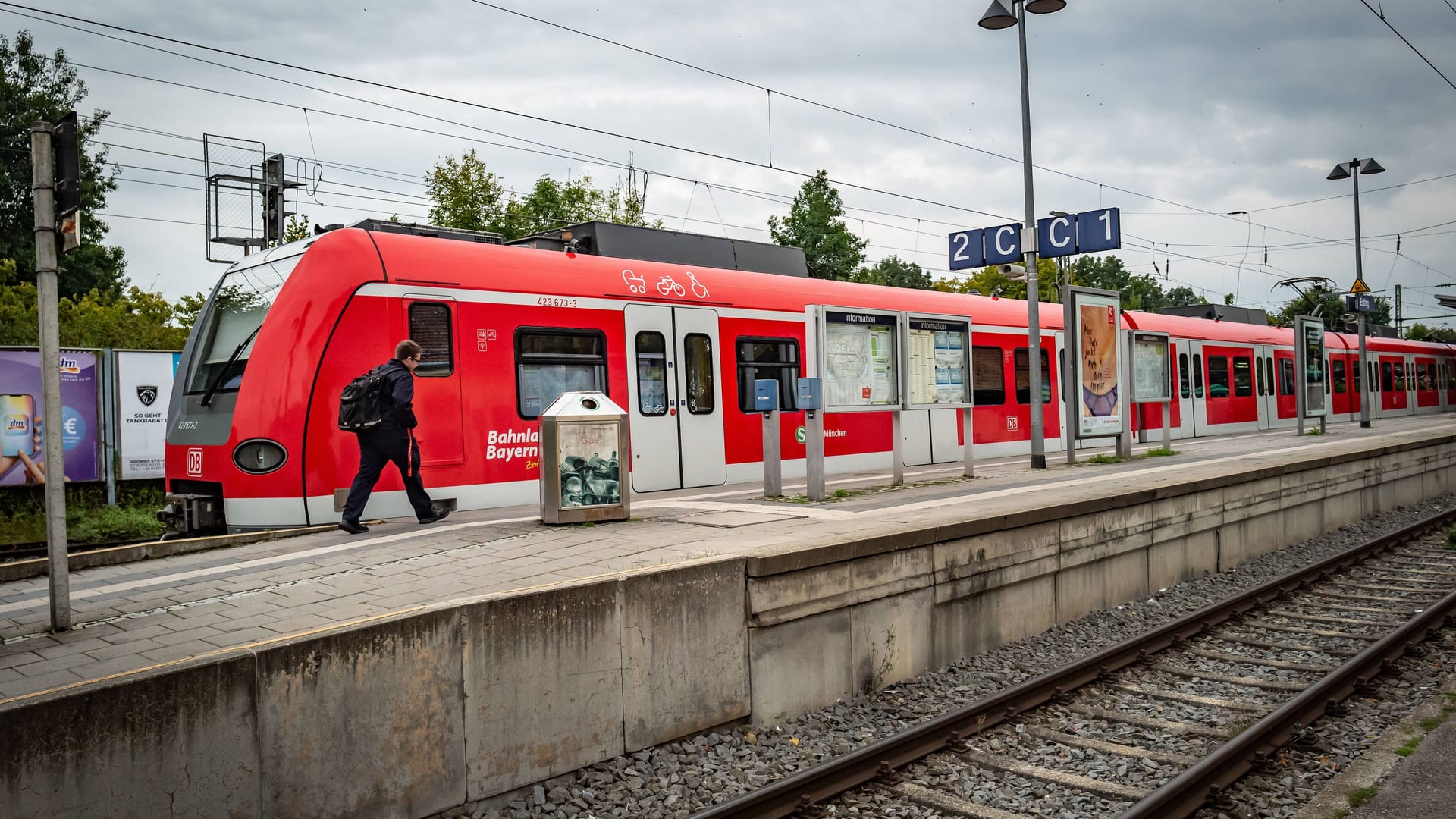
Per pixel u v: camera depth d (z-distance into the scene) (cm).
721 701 673
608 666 608
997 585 894
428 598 625
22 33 3406
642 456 1259
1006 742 671
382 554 798
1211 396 2625
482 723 548
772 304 1446
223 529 1014
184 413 1073
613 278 1253
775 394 1142
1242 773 588
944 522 848
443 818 532
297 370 982
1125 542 1064
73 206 575
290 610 617
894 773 607
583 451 922
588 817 555
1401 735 602
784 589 707
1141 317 2386
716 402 1354
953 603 856
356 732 496
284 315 997
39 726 399
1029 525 930
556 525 905
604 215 3600
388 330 1028
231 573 755
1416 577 1204
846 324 1177
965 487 1238
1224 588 1155
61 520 593
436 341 1067
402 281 1042
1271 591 1092
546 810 558
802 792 571
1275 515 1392
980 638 882
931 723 657
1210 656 877
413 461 949
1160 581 1134
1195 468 1421
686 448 1312
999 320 1872
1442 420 3328
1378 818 488
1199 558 1212
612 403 951
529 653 569
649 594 630
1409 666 812
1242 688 791
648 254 1377
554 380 1171
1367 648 827
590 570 691
